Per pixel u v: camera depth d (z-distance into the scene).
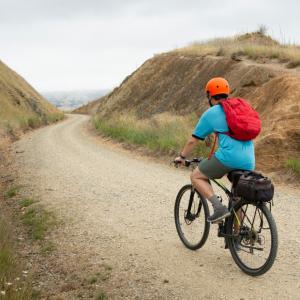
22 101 71.50
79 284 5.76
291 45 28.33
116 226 8.00
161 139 17.89
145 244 6.93
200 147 14.63
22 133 36.88
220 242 6.71
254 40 37.03
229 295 5.04
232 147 5.24
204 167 5.52
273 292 5.04
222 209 5.41
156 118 24.19
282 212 8.33
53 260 6.67
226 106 5.27
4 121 38.72
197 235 6.41
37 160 17.23
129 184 11.59
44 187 11.82
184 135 17.05
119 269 6.07
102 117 42.31
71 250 7.01
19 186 12.13
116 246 6.98
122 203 9.62
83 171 13.98
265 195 5.01
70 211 9.24
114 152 19.06
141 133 20.75
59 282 5.93
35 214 9.21
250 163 5.31
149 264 6.13
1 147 23.61
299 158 12.05
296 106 13.52
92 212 9.05
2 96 65.25
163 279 5.62
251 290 5.11
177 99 30.48
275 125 13.11
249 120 5.18
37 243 7.50
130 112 35.44
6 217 9.02
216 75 27.55
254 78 20.78
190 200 6.30
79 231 7.89
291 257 6.04
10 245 6.91
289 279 5.36
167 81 36.00
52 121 60.97
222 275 5.56
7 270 5.71
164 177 12.44
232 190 5.55
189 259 6.16
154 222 8.05
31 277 5.80
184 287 5.34
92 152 19.27
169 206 9.13
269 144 12.48
